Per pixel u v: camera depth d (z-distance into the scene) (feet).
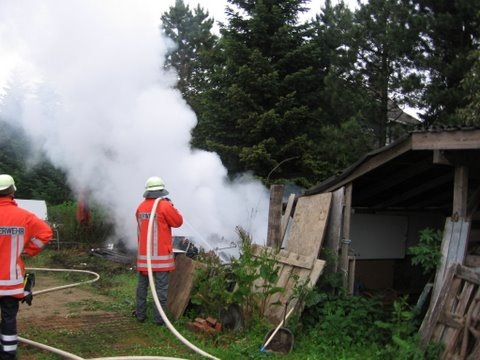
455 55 46.37
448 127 17.40
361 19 52.08
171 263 21.18
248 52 52.37
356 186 25.30
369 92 53.21
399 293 27.48
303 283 20.35
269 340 18.31
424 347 16.58
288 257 21.97
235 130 53.31
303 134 51.29
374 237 27.66
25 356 16.60
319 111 52.60
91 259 35.63
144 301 21.11
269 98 52.42
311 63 53.72
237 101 51.11
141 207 21.44
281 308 20.53
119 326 20.52
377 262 28.09
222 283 20.13
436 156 18.43
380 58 52.42
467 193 19.66
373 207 27.63
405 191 26.68
